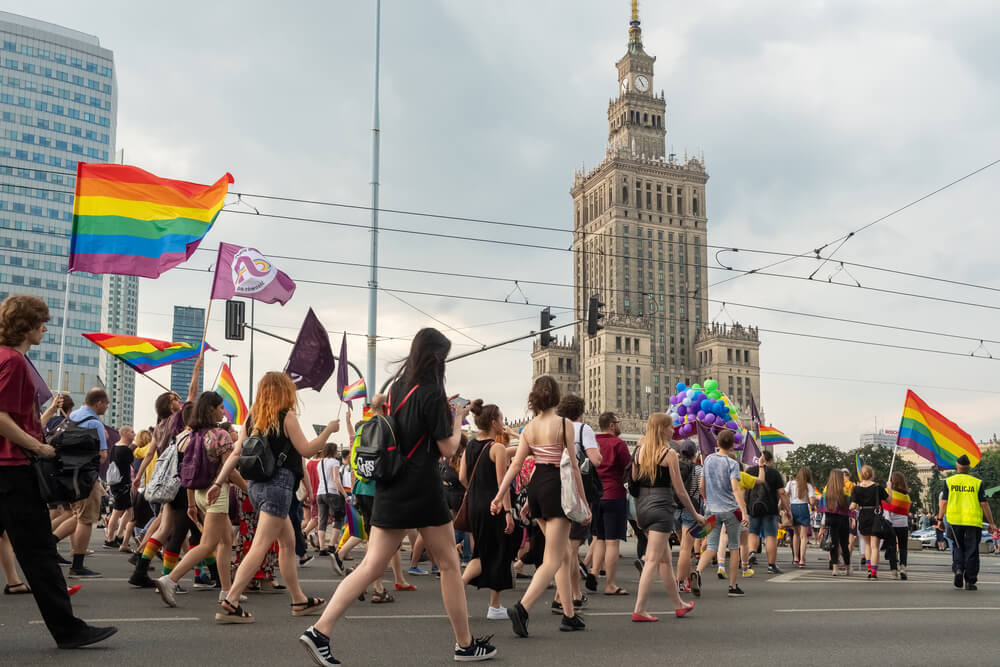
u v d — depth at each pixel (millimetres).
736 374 154125
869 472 15992
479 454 9758
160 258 14195
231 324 24219
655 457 9375
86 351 141250
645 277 153500
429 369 6359
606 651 7141
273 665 6125
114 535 17938
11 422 6082
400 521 6062
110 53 158875
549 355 156250
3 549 9336
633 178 155375
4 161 144625
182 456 10070
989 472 99125
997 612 10352
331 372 14250
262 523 8109
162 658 6270
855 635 8266
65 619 6430
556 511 8062
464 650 6492
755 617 9516
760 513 17109
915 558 25438
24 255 142375
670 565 9586
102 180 14156
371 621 8516
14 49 148625
